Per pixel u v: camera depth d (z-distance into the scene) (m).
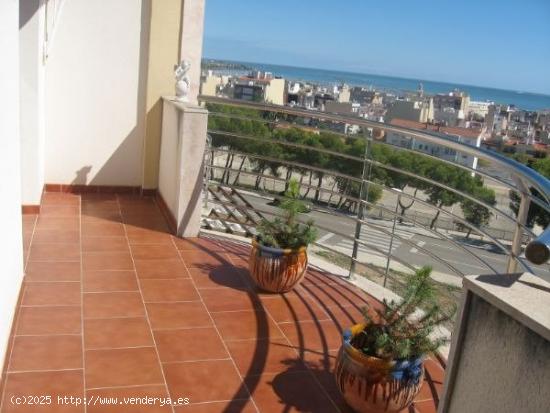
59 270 3.97
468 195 2.99
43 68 5.38
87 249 4.45
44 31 5.27
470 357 1.61
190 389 2.69
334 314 3.69
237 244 4.92
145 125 5.99
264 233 3.85
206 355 3.01
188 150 4.79
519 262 2.46
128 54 5.88
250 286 4.02
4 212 2.73
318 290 4.07
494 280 1.58
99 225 5.08
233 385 2.76
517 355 1.43
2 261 2.66
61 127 5.86
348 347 2.49
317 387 2.81
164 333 3.21
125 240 4.75
